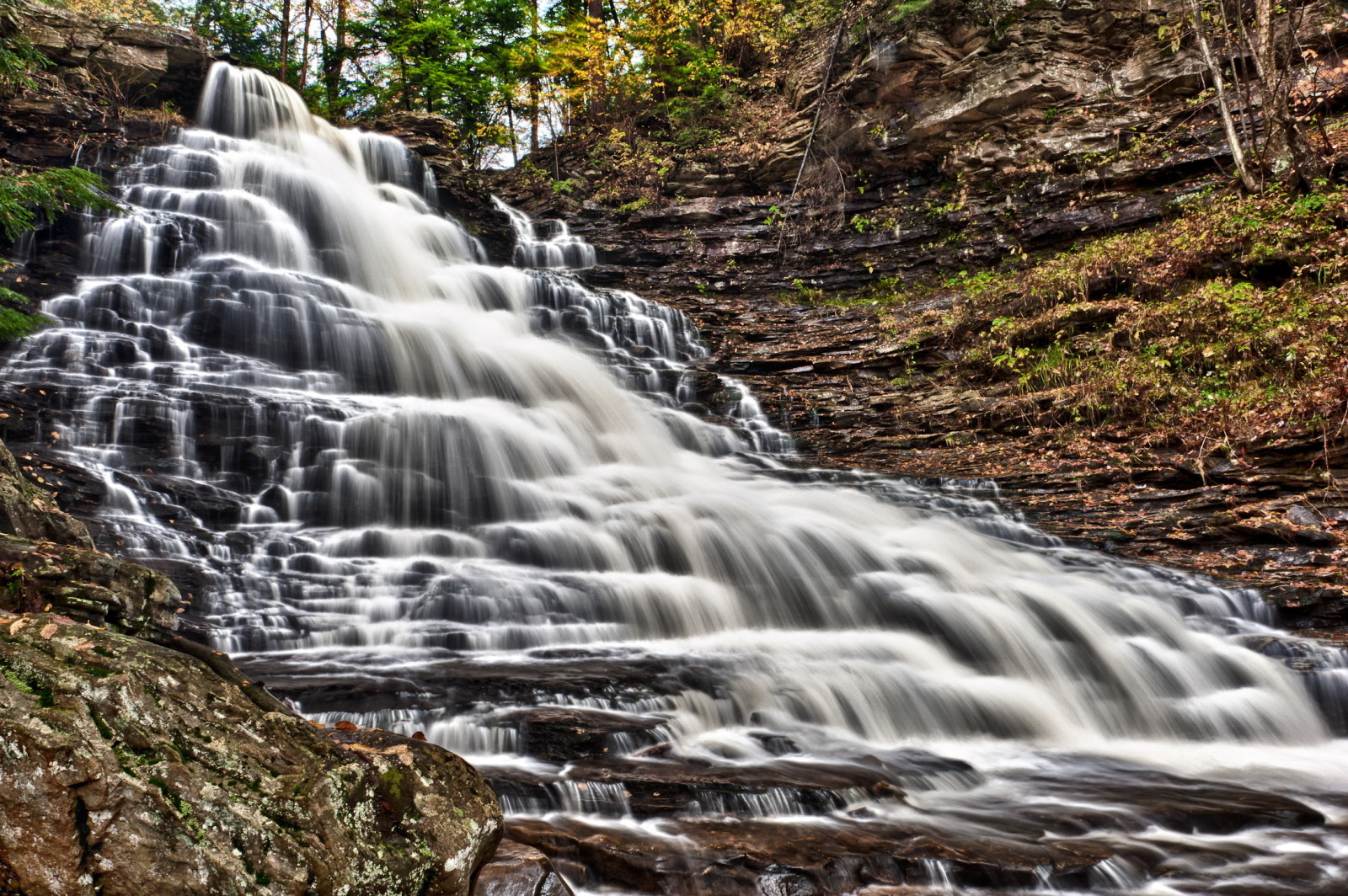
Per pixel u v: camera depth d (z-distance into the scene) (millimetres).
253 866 2348
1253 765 6230
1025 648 7711
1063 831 4730
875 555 9562
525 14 28359
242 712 2701
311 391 11875
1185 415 12172
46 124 15945
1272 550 9680
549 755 5043
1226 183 16500
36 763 2199
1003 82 19484
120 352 11008
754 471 13070
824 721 6234
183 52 18609
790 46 25609
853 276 20312
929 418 14711
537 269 20109
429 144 22438
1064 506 11258
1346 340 11484
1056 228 18219
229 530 8367
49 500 5137
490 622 7566
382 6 27438
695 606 8234
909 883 4062
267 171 17312
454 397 13477
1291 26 15336
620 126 25125
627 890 3844
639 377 15773
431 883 2689
